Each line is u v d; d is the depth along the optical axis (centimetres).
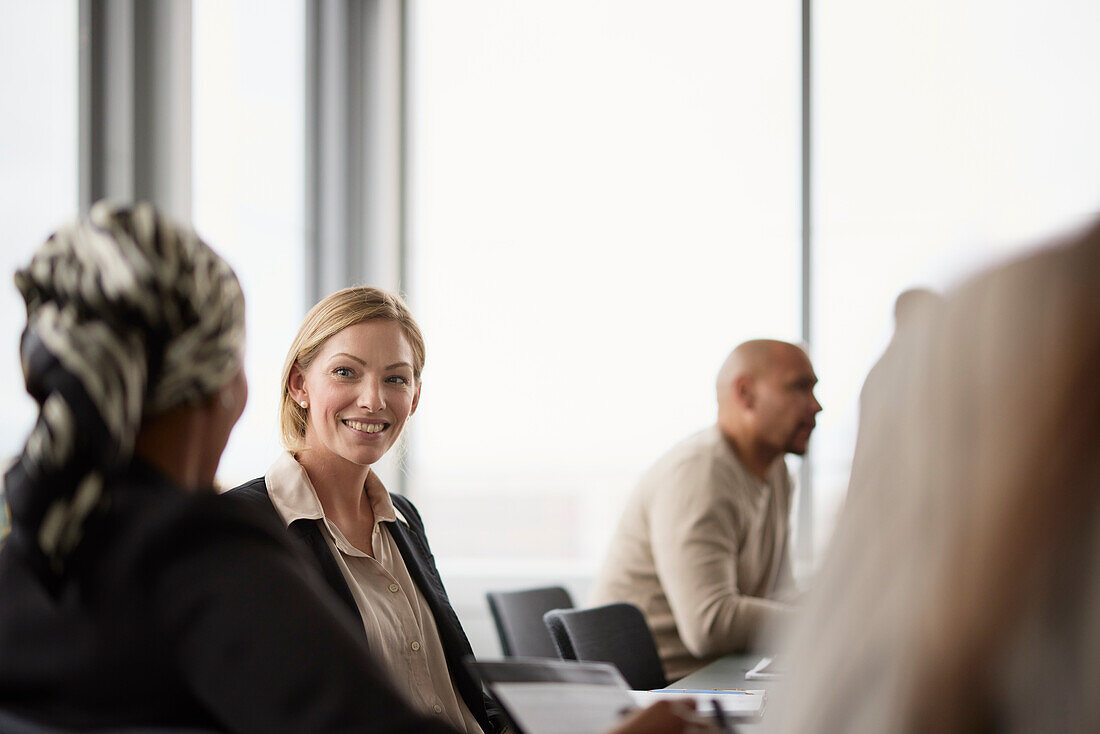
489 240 564
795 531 470
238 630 87
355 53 573
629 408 545
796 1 527
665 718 120
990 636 52
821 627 58
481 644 545
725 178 535
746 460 297
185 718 89
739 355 298
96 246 90
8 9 322
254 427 471
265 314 495
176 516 89
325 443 188
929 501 53
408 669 180
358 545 188
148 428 94
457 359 566
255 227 484
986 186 499
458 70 572
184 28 393
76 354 87
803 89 525
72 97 351
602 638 246
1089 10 487
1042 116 492
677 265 541
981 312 54
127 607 88
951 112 504
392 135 571
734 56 536
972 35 501
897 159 512
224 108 450
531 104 563
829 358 519
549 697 129
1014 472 51
